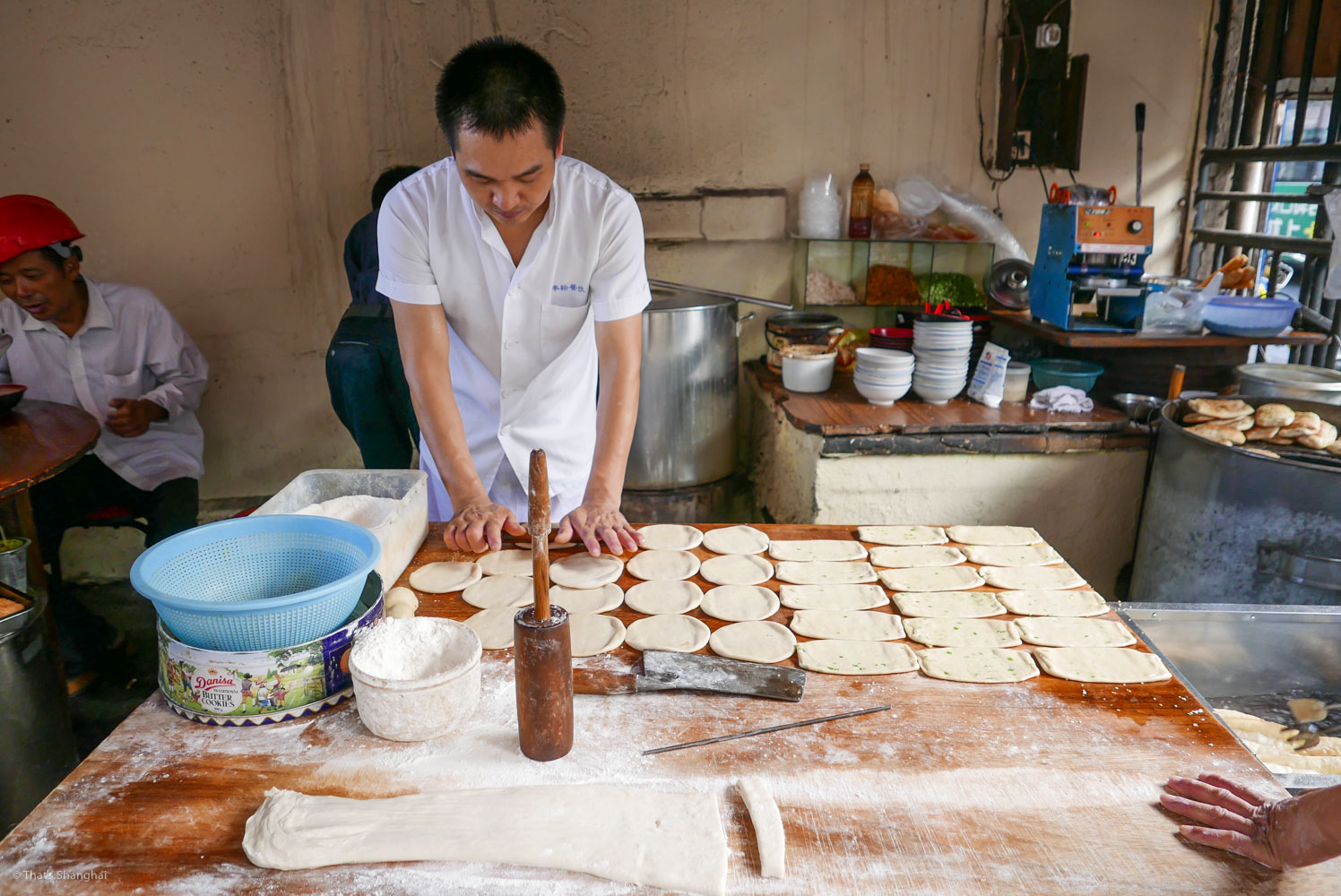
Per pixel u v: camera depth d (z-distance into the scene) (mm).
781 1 3645
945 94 3787
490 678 1374
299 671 1248
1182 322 3287
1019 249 3834
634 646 1483
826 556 1866
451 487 1960
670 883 972
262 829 1023
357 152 3680
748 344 4098
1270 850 983
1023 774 1150
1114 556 3273
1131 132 3842
